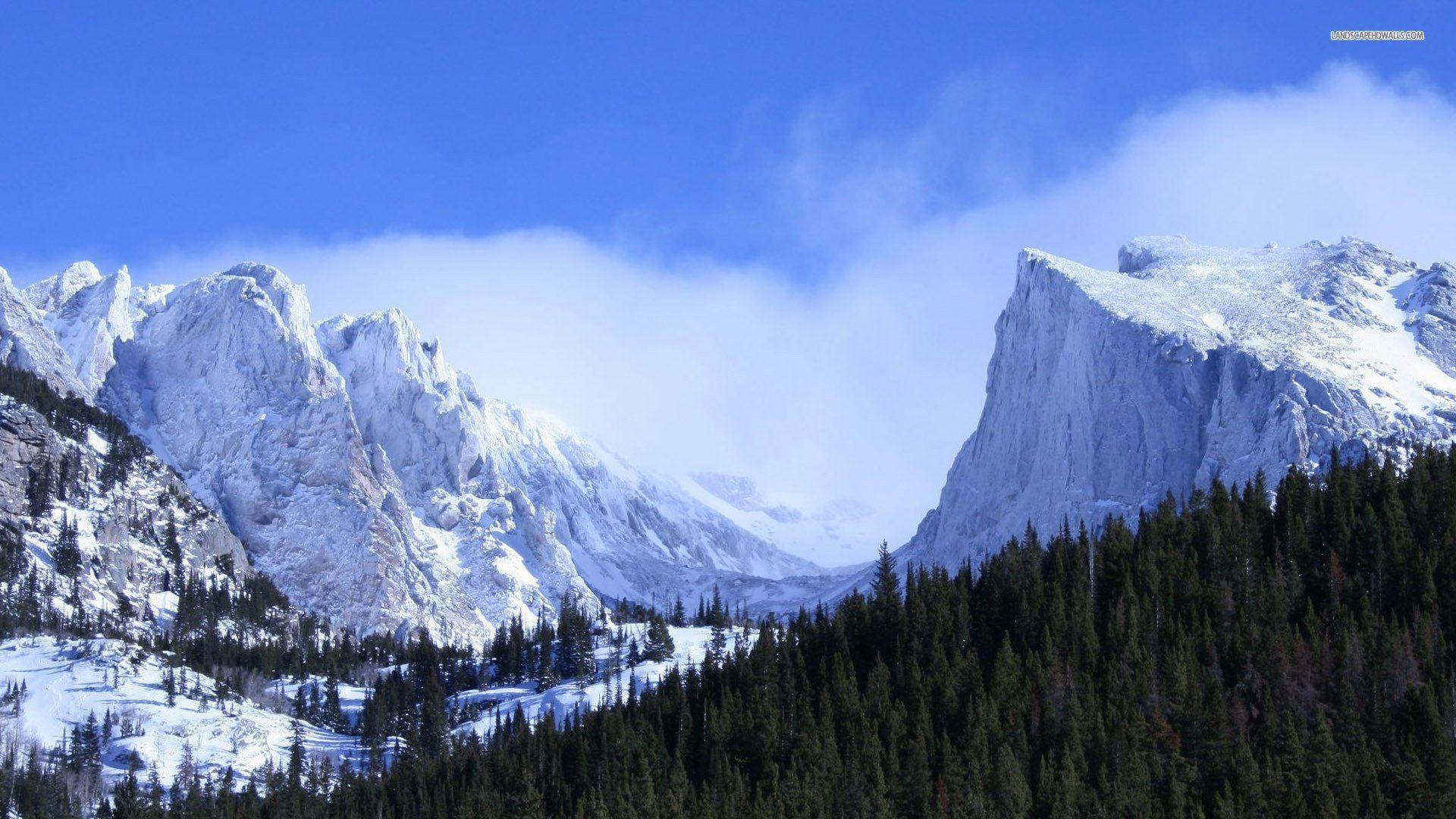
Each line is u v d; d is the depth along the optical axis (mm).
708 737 179875
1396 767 147375
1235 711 159250
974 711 166500
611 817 166750
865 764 162875
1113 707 163125
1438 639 163250
